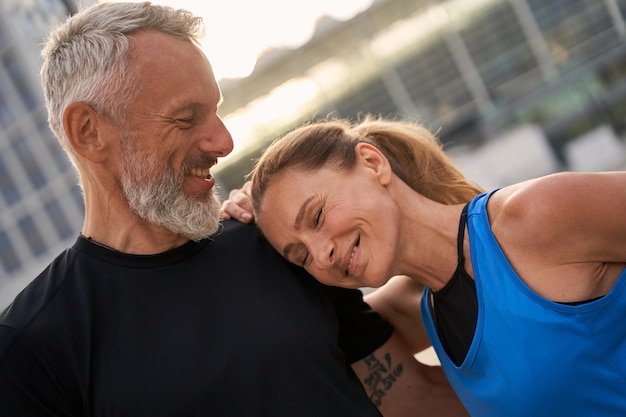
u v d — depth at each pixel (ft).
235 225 5.32
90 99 4.58
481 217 4.57
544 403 4.36
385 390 5.74
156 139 4.61
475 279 4.56
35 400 4.34
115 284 4.71
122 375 4.49
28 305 4.57
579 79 20.38
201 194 4.86
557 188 4.21
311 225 4.81
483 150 21.62
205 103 4.73
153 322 4.66
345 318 5.56
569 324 4.23
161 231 4.84
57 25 5.13
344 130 5.15
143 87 4.55
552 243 4.24
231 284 4.90
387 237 4.74
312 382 4.72
